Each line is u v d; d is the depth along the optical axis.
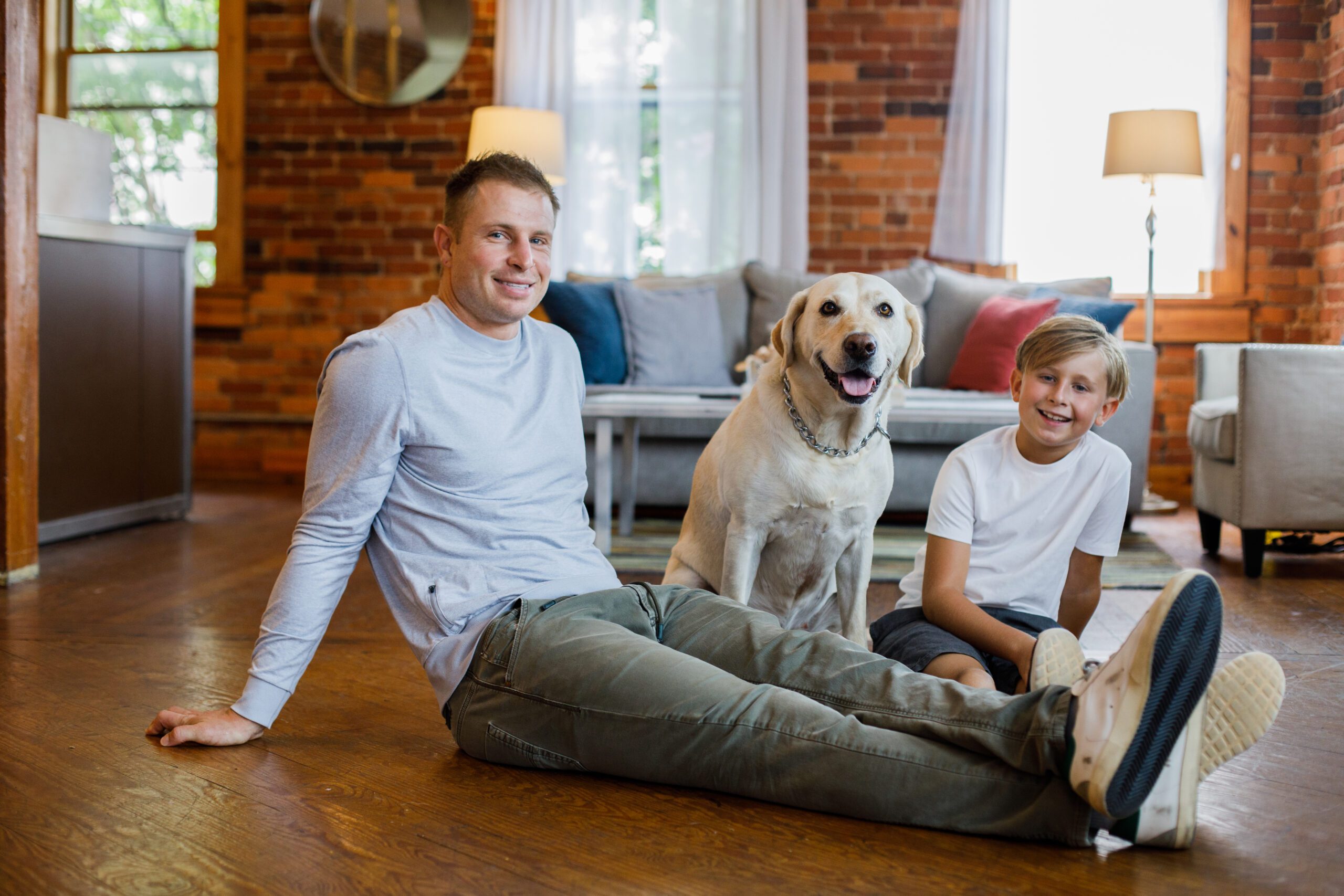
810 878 1.15
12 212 2.78
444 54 5.38
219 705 1.82
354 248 5.50
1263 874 1.18
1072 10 4.93
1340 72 4.69
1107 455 1.71
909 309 1.86
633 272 5.34
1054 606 1.73
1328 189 4.81
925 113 5.17
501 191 1.46
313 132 5.49
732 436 1.88
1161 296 4.98
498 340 1.52
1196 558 3.40
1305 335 4.96
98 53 5.58
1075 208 4.99
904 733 1.28
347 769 1.49
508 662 1.41
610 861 1.20
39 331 3.35
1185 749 1.18
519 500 1.51
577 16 5.25
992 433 1.76
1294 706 1.84
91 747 1.58
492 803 1.36
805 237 5.18
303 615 1.53
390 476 1.47
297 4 5.45
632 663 1.35
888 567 3.22
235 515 4.20
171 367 4.04
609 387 4.21
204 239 5.59
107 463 3.71
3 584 2.84
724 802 1.36
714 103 5.18
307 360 5.56
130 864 1.19
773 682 1.40
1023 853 1.22
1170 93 4.89
